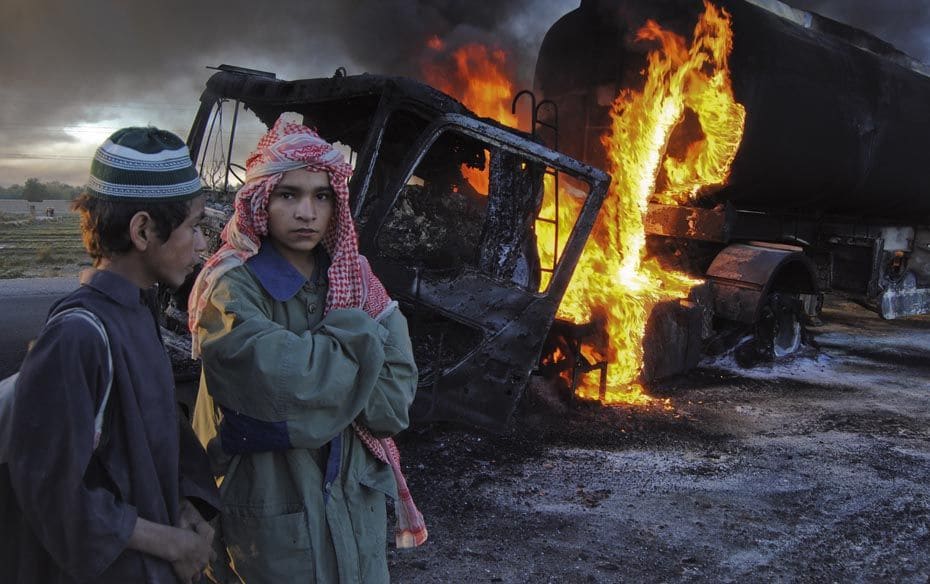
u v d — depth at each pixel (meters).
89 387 1.19
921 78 8.98
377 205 4.04
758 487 4.07
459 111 4.18
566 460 4.36
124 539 1.19
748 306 6.51
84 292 1.27
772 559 3.23
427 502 3.67
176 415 1.39
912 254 9.98
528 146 4.12
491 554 3.17
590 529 3.46
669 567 3.12
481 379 4.14
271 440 1.44
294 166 1.51
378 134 4.07
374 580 1.62
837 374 7.04
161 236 1.32
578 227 4.18
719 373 6.84
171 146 1.34
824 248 8.66
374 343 1.50
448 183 5.27
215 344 1.43
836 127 7.16
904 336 9.53
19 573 1.22
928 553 3.34
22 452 1.13
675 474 4.23
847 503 3.88
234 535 1.54
